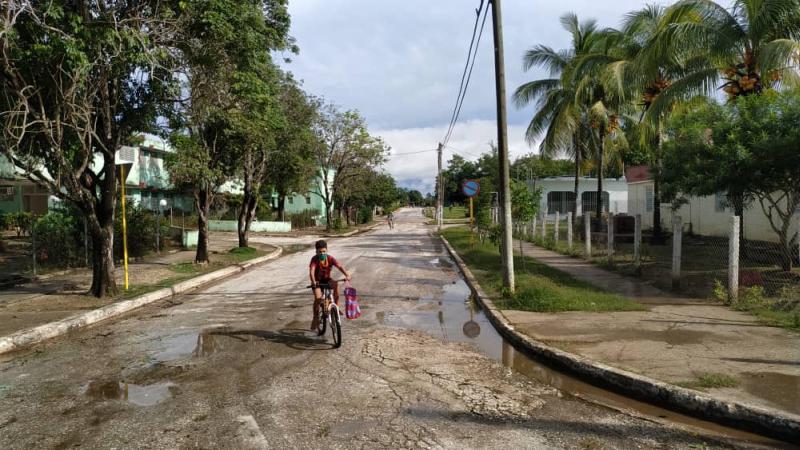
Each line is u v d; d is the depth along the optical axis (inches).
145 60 366.0
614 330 280.1
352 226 1979.6
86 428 176.6
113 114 433.1
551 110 989.2
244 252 792.9
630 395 202.7
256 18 435.5
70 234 610.9
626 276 480.1
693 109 642.2
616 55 820.6
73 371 241.9
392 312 369.1
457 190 3176.7
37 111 387.5
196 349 274.4
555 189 1573.6
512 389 211.8
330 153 1451.8
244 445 160.6
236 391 208.7
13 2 309.3
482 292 415.2
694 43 483.2
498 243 625.9
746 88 471.5
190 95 520.1
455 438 164.2
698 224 855.1
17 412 192.2
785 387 188.9
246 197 807.7
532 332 281.6
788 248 420.2
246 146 650.2
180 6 379.6
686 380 198.4
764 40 469.1
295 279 542.3
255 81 477.7
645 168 1211.2
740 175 389.7
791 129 367.6
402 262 685.9
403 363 246.1
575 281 447.5
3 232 892.6
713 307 331.9
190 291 479.2
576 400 199.2
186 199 1456.7
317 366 240.7
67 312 358.0
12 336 288.7
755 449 156.7
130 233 700.0
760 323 286.5
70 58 325.4
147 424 178.4
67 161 388.8
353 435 166.9
